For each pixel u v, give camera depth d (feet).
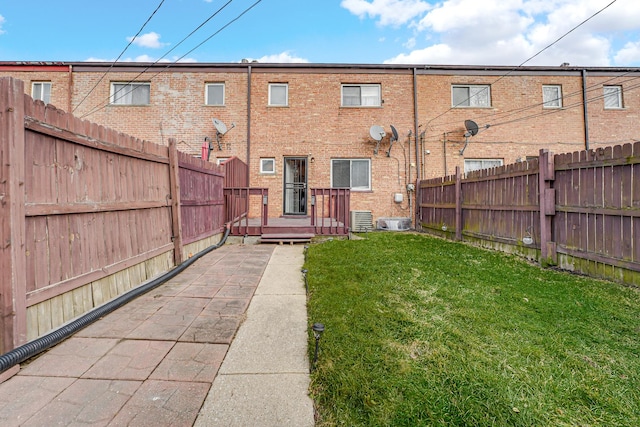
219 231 21.44
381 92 32.30
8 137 6.50
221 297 11.01
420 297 10.27
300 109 31.91
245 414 5.30
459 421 4.98
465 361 6.55
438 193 26.05
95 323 8.78
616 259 11.34
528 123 32.07
